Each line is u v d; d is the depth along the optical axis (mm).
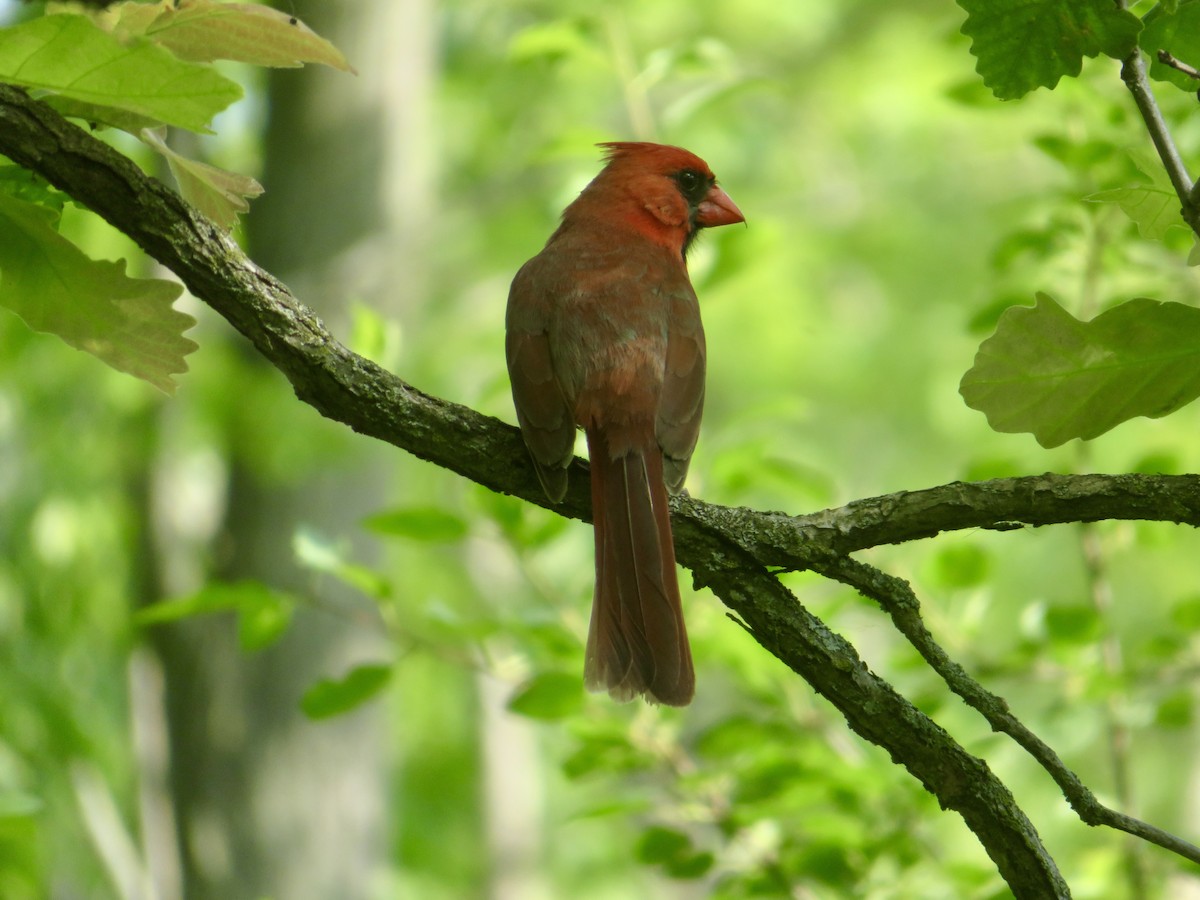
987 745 8367
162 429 17719
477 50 24844
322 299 18438
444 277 21750
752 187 24531
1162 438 17328
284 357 5762
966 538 9023
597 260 7668
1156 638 8711
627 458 6836
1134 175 8297
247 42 5109
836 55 24172
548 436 6516
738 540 5770
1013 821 5430
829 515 5641
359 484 18391
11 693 15234
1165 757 20516
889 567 9109
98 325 5234
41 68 4539
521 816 26000
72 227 15625
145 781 17875
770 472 8867
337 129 18656
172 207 5434
